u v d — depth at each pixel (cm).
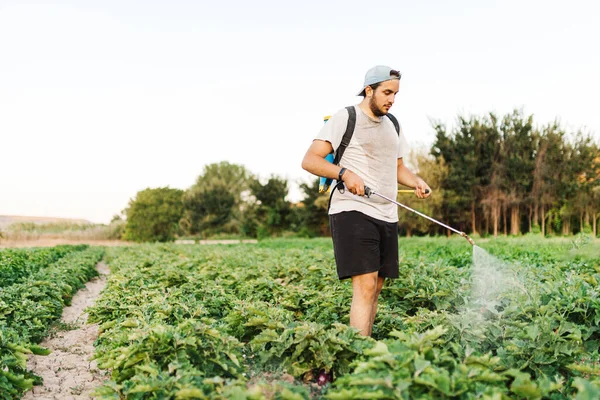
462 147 4388
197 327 435
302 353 436
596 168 4125
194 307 591
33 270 1277
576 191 4116
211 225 6506
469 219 4431
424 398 306
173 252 2356
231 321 530
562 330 447
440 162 4372
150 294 721
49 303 824
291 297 691
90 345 681
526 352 425
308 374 436
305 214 5475
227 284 859
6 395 429
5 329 568
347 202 457
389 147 468
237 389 320
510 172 4278
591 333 494
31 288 845
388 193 471
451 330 450
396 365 329
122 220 6197
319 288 823
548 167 4125
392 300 674
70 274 1282
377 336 516
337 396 313
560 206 4256
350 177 441
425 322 483
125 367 418
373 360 332
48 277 1041
